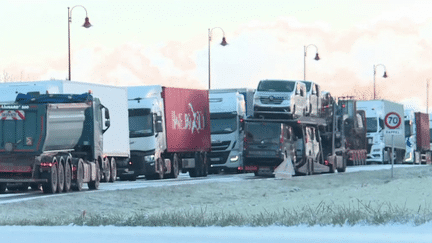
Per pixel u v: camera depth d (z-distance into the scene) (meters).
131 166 94.25
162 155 99.00
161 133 96.94
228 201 66.62
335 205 47.75
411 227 32.44
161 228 36.56
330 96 110.06
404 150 165.75
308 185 84.75
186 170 104.75
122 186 77.19
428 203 44.62
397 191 55.00
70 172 69.19
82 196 61.53
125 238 31.30
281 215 40.12
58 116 67.50
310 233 31.39
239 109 108.31
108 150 87.06
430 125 190.88
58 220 43.12
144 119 94.38
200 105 105.81
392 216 35.16
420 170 103.94
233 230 34.03
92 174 73.19
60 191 66.88
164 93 98.69
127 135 92.50
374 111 148.38
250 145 94.38
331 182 88.44
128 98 95.19
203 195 71.19
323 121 105.81
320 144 105.31
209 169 108.88
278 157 93.31
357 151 137.50
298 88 97.81
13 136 64.94
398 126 90.19
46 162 65.25
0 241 31.06
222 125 107.62
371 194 54.38
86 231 35.28
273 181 84.50
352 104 136.00
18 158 65.06
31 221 42.81
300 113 98.06
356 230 32.12
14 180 64.94
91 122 74.31
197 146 104.31
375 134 148.25
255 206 52.75
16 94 75.75
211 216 41.75
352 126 134.38
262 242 28.56
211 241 29.30
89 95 74.19
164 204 64.50
